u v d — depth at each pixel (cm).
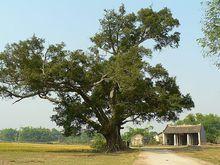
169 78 5803
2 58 5056
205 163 3038
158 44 6091
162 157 3812
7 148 6406
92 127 5678
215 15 2484
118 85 5375
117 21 5956
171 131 10744
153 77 5538
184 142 10675
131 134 11706
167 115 5831
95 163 3038
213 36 2486
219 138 13025
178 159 3512
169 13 5875
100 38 6012
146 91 5503
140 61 5109
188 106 6006
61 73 4997
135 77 4947
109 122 5678
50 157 3894
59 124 5722
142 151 5172
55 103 5541
